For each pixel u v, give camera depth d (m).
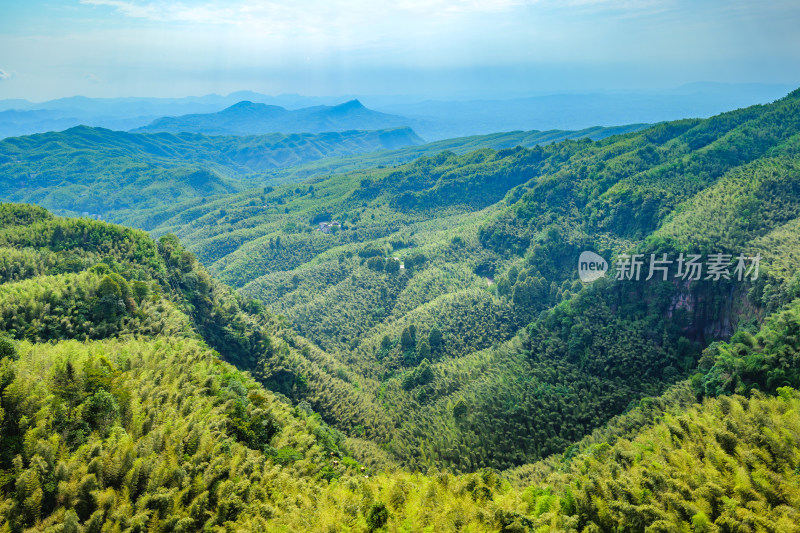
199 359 58.25
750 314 76.19
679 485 32.88
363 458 65.94
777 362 54.34
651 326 85.69
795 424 36.00
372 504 34.06
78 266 75.62
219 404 48.34
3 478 27.77
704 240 87.12
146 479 32.38
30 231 87.94
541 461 67.25
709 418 42.06
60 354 41.19
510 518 33.31
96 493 29.03
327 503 35.34
